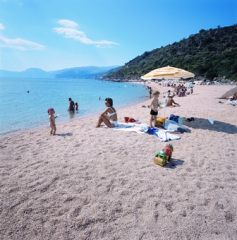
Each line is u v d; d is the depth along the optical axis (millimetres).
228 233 2387
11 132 8258
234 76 53312
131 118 8305
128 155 4676
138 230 2398
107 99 7273
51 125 6469
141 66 131500
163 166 4129
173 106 12367
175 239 2277
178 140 5867
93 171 3842
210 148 5238
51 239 2252
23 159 4449
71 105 13586
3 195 3027
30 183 3387
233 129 7039
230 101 13016
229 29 107562
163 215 2656
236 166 4191
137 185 3367
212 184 3451
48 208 2754
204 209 2793
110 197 3021
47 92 32125
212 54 80750
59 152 4879
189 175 3758
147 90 39531
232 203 2941
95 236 2309
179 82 56156
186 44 111312
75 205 2824
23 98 22203
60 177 3596
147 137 6141
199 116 9211
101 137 6141
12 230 2361
